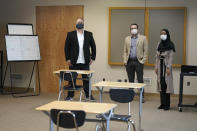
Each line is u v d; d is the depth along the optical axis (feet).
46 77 31.73
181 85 23.49
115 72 29.81
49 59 31.50
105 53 29.94
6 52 30.58
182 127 19.54
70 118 11.79
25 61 29.40
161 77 23.47
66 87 22.52
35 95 29.81
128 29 29.09
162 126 19.70
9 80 33.06
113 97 16.38
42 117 21.72
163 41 23.34
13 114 22.49
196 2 27.63
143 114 22.61
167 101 23.86
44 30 31.48
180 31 27.96
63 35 30.94
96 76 30.32
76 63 25.14
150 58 28.71
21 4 32.07
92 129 18.93
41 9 31.45
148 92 29.09
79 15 30.32
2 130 18.70
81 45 25.20
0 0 32.71
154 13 28.45
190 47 27.96
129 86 17.37
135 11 28.84
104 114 12.84
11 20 32.45
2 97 28.78
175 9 27.94
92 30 30.12
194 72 23.48
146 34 28.68
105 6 29.68
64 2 30.73
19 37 29.25
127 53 26.94
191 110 24.04
